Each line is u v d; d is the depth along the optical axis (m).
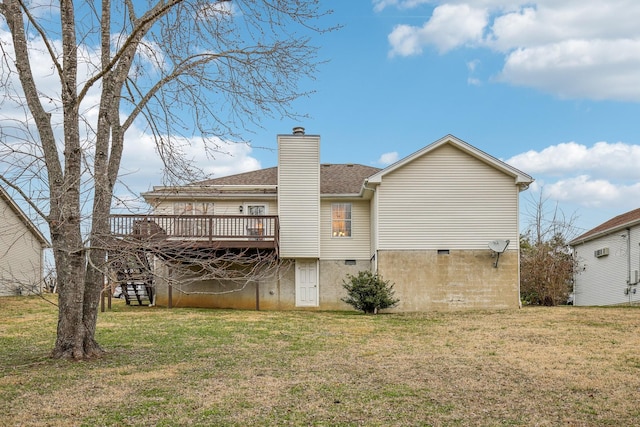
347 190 23.23
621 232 26.12
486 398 7.54
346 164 28.20
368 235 22.95
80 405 7.03
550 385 8.33
